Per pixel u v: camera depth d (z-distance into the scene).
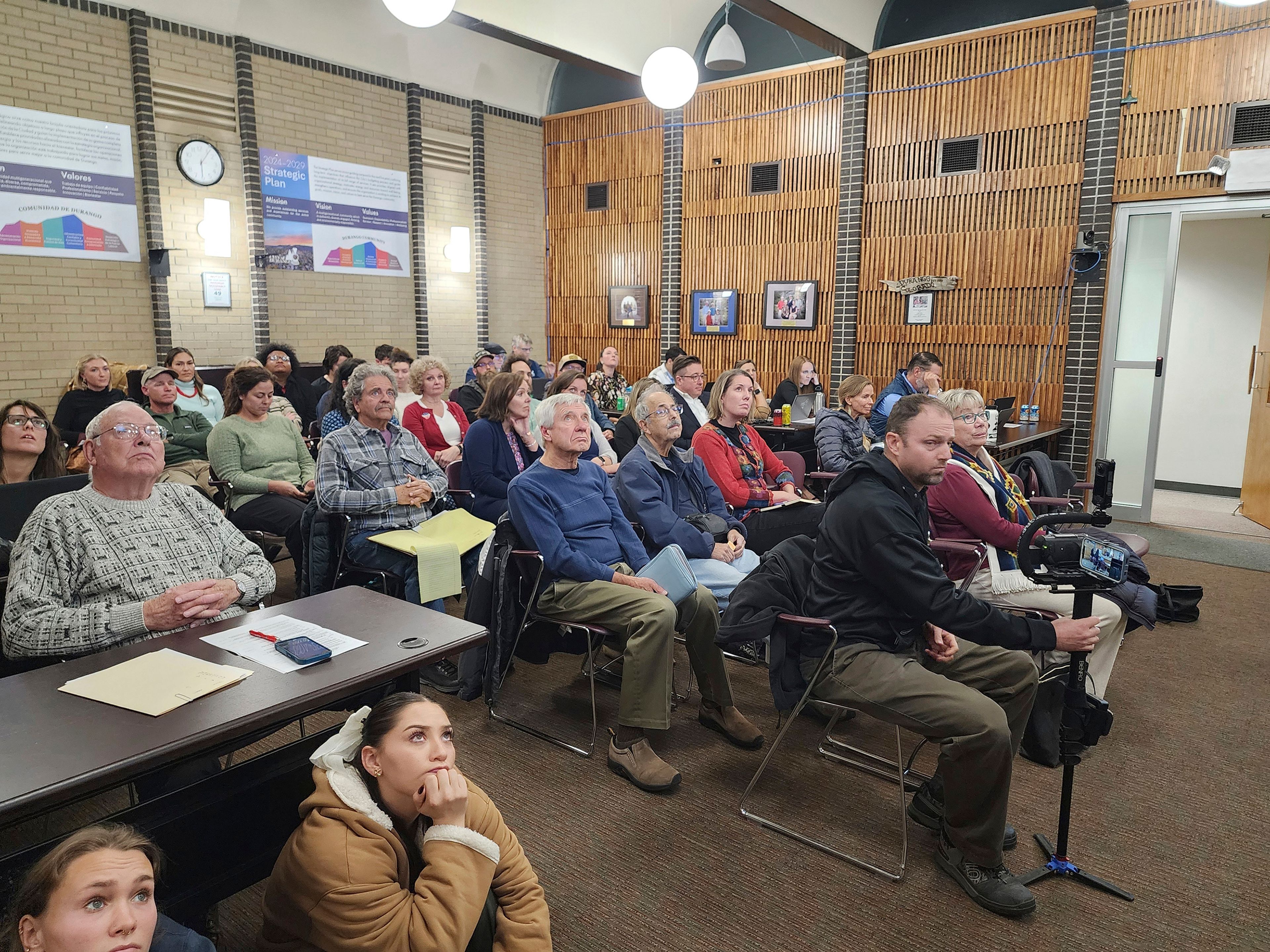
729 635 2.36
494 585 2.98
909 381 5.48
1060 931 2.03
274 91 7.35
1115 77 6.35
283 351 6.43
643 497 3.35
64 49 6.12
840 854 2.32
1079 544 2.07
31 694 1.60
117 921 1.17
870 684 2.22
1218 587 4.88
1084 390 6.74
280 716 1.55
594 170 9.49
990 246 7.10
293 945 1.50
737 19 8.38
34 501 2.77
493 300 9.51
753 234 8.43
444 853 1.49
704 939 1.99
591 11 7.59
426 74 8.54
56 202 6.15
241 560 2.38
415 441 3.83
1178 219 6.22
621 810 2.55
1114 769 2.83
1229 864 2.30
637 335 9.41
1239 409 7.50
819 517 3.57
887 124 7.49
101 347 6.48
